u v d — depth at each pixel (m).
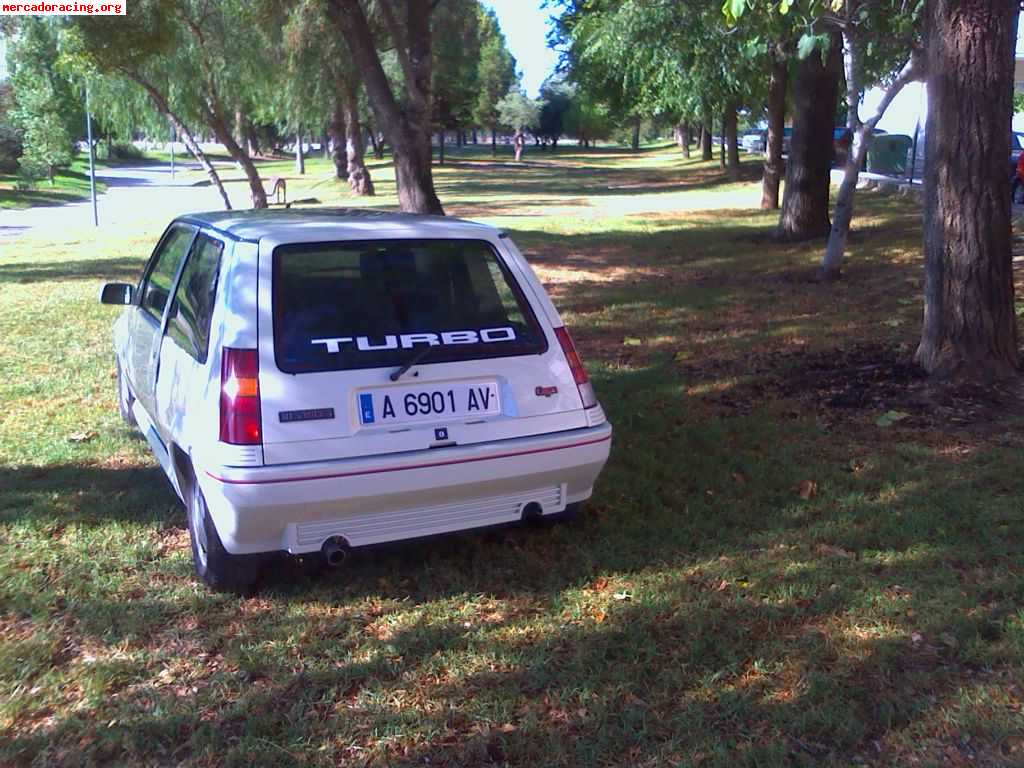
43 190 43.81
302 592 4.59
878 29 11.32
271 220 4.91
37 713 3.63
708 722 3.52
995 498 5.40
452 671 3.89
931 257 7.36
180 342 4.93
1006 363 7.16
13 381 8.35
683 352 9.42
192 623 4.30
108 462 6.39
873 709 3.56
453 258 4.72
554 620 4.30
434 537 5.19
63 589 4.57
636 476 6.00
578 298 12.59
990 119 6.93
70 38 19.48
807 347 9.19
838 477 5.85
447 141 124.25
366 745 3.43
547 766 3.30
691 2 15.34
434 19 28.66
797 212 17.06
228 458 4.05
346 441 4.19
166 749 3.41
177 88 24.52
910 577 4.55
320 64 30.61
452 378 4.43
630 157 78.62
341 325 4.34
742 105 33.41
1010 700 3.56
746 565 4.75
